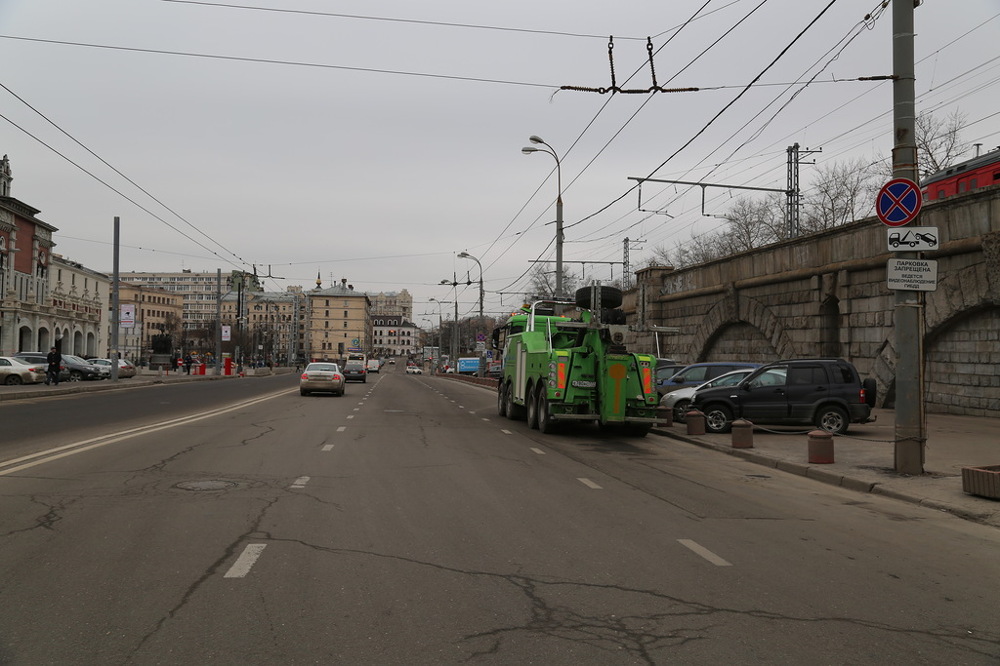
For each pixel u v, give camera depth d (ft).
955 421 58.90
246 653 13.62
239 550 20.58
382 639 14.40
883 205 35.91
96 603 16.16
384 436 52.80
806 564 20.89
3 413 65.82
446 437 53.52
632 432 58.54
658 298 121.70
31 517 24.04
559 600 17.03
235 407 80.12
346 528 23.63
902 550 23.08
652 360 54.70
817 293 78.59
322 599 16.69
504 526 24.62
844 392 55.67
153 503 26.66
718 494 32.60
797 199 114.42
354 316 569.64
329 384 107.34
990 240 57.93
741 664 13.60
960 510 28.89
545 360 57.47
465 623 15.39
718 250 198.59
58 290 267.18
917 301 36.58
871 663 13.84
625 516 26.86
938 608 17.31
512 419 71.77
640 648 14.25
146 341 485.15
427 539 22.52
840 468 38.73
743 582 18.85
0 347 222.69
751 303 92.38
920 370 36.52
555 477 35.83
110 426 55.16
